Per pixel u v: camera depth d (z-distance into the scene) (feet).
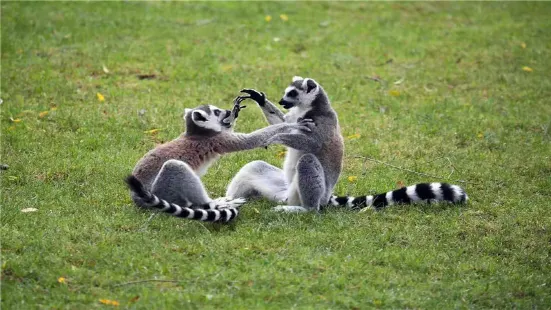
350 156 49.24
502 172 46.75
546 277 33.99
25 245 33.50
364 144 51.24
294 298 30.58
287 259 33.81
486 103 60.13
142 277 31.58
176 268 32.40
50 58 64.18
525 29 80.07
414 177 46.19
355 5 87.51
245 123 54.29
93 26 72.79
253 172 41.50
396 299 30.89
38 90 57.06
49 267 31.76
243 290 30.76
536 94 62.44
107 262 32.48
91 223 36.42
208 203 38.32
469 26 81.66
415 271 33.81
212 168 46.39
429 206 40.93
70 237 34.78
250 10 82.48
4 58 63.10
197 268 32.32
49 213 37.50
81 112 53.72
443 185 41.27
